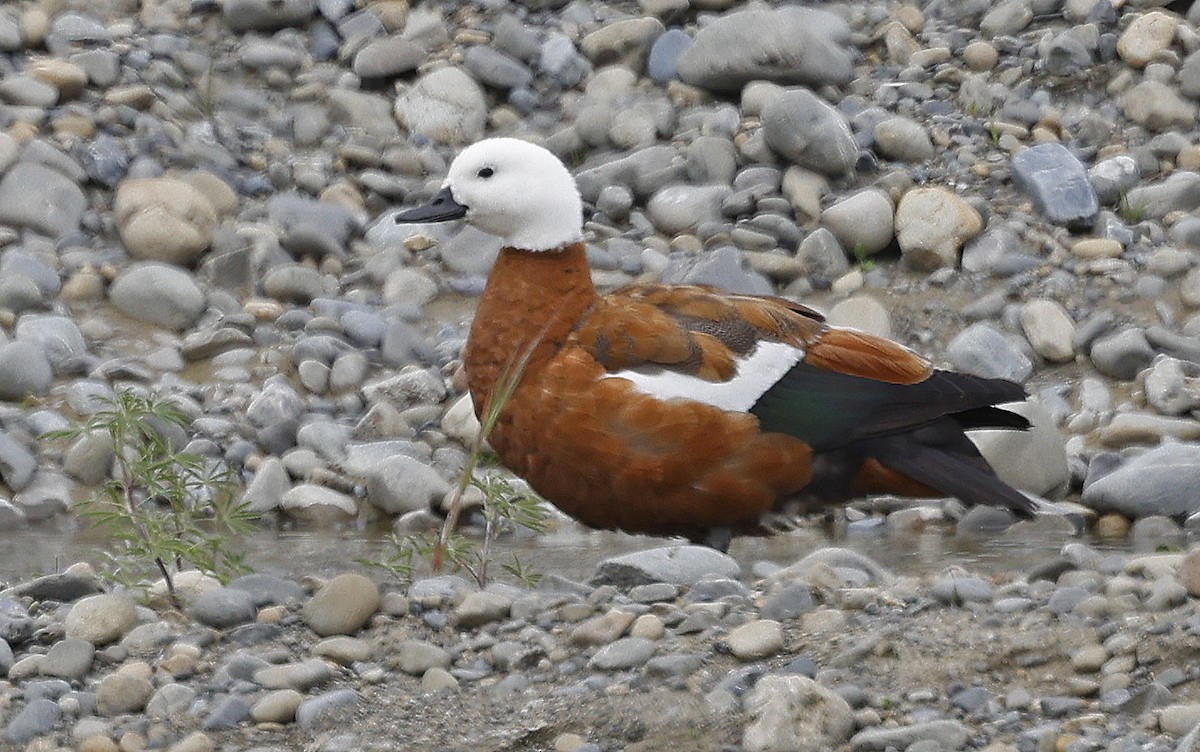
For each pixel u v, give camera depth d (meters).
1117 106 16.20
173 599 8.74
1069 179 15.05
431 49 17.62
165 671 7.71
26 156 15.36
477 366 9.88
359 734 7.18
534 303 9.76
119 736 7.21
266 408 13.12
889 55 17.22
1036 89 16.53
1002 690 7.12
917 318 14.15
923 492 9.75
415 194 15.91
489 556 10.80
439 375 13.68
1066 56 16.48
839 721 6.80
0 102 16.09
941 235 14.58
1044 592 8.12
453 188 10.00
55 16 17.55
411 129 16.75
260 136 16.61
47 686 7.55
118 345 13.97
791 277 14.58
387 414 13.05
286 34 17.73
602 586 8.84
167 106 16.61
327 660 7.86
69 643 7.84
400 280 14.76
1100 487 11.63
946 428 9.77
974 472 9.59
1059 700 6.93
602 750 6.88
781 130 15.38
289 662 7.84
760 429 9.45
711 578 8.70
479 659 7.84
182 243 14.74
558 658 7.73
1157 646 7.16
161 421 12.73
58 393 13.27
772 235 15.00
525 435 9.55
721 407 9.37
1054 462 11.96
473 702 7.43
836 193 15.35
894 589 8.27
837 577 8.62
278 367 13.80
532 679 7.58
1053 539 11.29
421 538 11.02
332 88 17.14
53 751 7.12
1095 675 7.15
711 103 16.72
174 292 14.23
